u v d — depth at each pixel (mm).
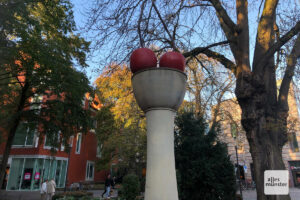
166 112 4445
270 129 6227
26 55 10812
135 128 23797
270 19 7246
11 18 8586
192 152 9469
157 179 4047
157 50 9430
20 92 14117
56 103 13266
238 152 29938
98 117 27422
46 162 22547
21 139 22266
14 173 21469
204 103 13273
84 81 13281
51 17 11234
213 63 11430
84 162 29000
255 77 6672
